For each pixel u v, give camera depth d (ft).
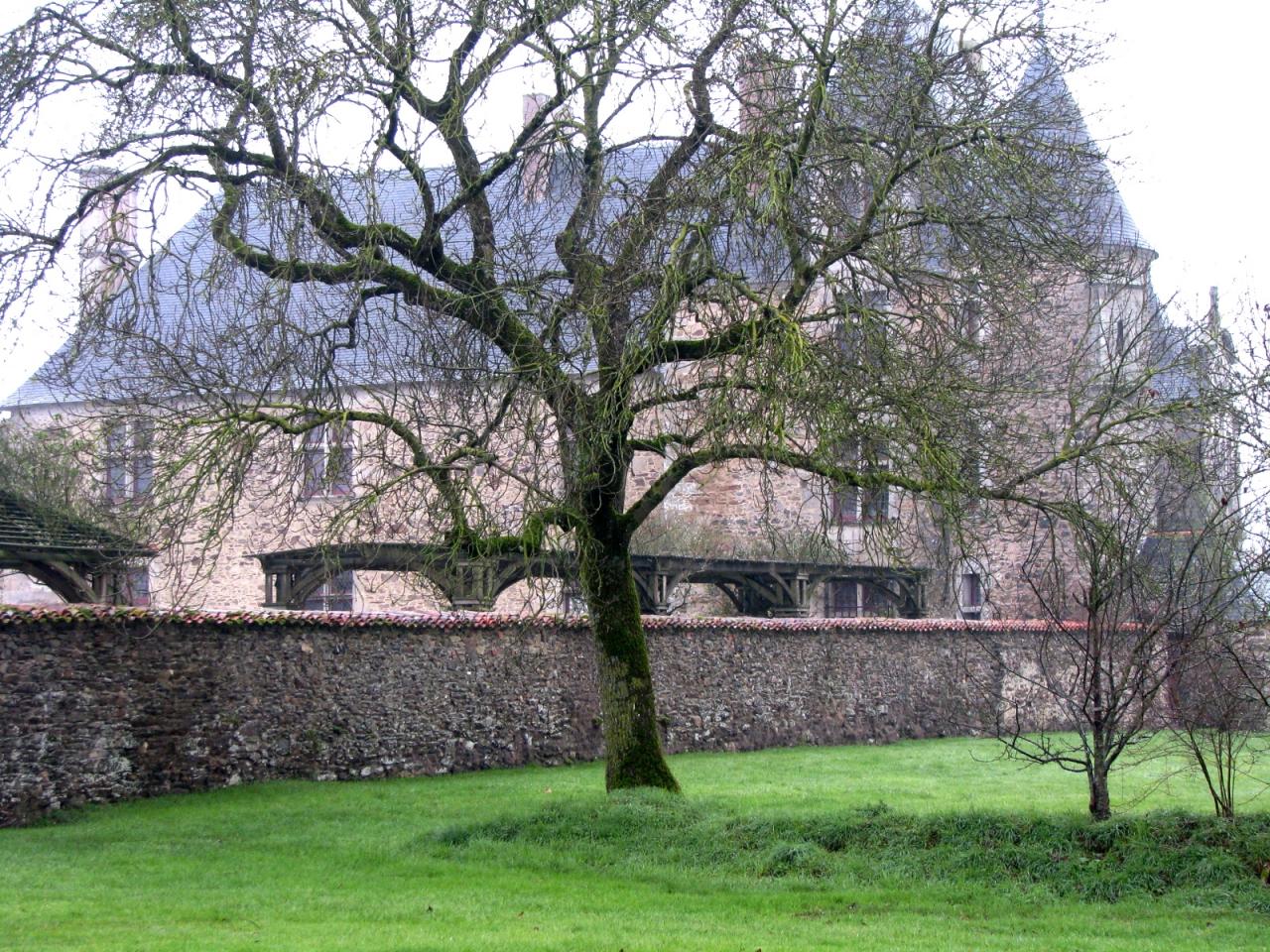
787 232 34.37
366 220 37.17
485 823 38.63
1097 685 33.01
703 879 32.27
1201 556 33.63
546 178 42.60
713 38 37.55
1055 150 38.19
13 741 42.55
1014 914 28.35
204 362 52.54
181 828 40.75
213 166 37.55
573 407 36.42
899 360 34.78
